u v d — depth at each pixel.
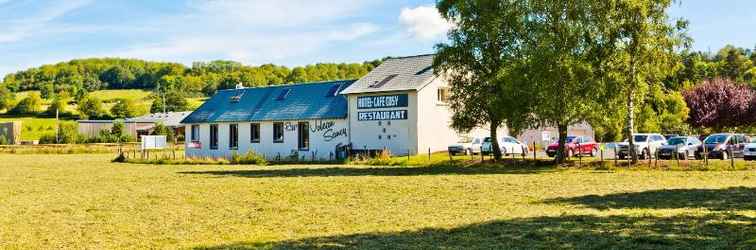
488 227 14.84
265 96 59.78
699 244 12.32
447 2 37.97
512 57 36.16
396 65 52.59
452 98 39.59
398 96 48.34
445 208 18.72
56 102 150.38
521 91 33.47
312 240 13.67
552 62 33.16
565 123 35.19
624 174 30.80
